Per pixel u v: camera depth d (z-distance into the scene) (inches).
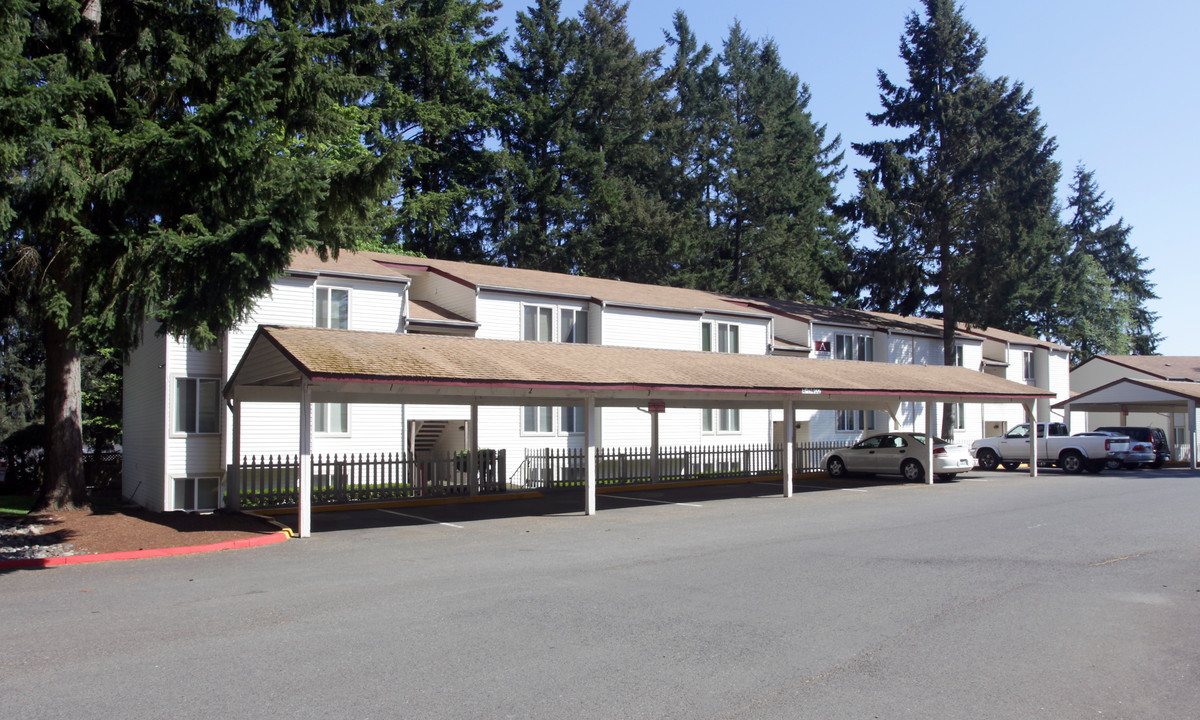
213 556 498.0
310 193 514.0
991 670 262.5
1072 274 2486.5
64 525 565.0
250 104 516.4
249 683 248.7
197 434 890.1
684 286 2014.0
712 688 245.0
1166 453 1376.7
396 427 997.8
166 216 550.9
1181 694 240.5
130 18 607.2
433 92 1772.9
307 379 564.7
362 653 280.5
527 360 745.6
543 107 1929.1
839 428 1514.5
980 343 1807.3
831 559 466.0
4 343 681.6
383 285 1007.0
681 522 652.1
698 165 2304.4
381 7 839.1
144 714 222.4
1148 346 3139.8
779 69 2485.2
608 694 239.5
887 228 1624.0
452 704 230.7
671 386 739.4
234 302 531.8
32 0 514.6
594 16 2094.0
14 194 482.6
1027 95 1612.9
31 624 321.4
